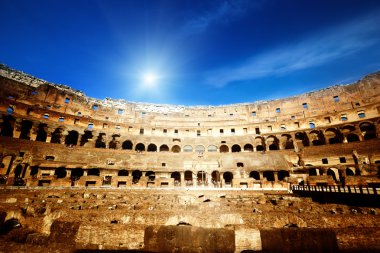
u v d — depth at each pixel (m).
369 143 38.81
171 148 54.62
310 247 7.07
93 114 61.06
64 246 7.32
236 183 35.00
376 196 16.62
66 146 41.88
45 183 30.22
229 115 70.06
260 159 45.00
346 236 7.23
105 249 7.74
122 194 24.05
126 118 65.25
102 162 41.12
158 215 10.48
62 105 56.06
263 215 10.59
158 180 36.47
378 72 54.12
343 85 58.91
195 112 72.00
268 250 7.16
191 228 7.69
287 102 65.25
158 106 72.38
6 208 11.54
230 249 7.28
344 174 34.88
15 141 35.97
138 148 57.47
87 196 22.28
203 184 43.47
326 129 49.62
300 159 43.38
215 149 56.88
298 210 13.71
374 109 48.53
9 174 29.92
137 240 7.89
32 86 53.34
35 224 10.23
